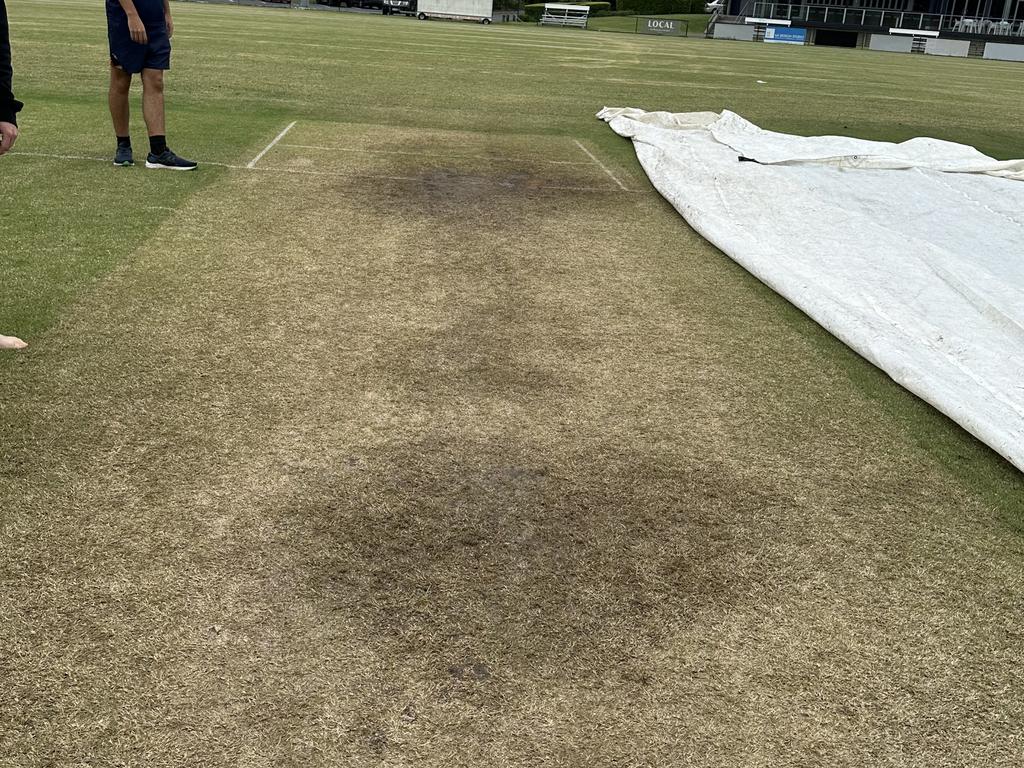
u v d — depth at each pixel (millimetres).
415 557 1912
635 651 1680
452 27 31453
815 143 7562
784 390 2938
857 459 2506
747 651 1701
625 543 2020
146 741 1405
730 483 2320
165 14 4980
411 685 1557
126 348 2854
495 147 6973
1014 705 1613
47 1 26203
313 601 1754
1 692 1485
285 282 3572
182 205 4562
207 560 1857
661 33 40781
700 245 4637
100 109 7469
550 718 1505
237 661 1586
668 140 7324
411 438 2430
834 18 38875
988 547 2119
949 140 9617
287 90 9648
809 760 1456
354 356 2934
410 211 4789
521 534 2023
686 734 1491
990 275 4152
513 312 3453
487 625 1720
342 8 42875
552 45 23266
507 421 2570
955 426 2766
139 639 1625
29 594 1720
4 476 2104
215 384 2656
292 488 2143
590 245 4469
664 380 2943
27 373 2629
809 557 2021
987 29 37594
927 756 1481
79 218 4215
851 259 4375
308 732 1442
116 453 2238
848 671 1668
